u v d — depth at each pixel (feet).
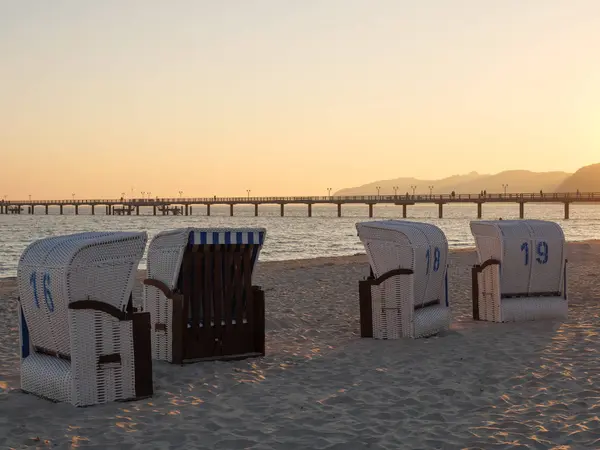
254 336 26.76
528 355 25.73
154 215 630.33
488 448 16.05
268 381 22.88
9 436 17.19
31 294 20.94
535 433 17.03
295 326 34.83
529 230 34.40
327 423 18.20
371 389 21.61
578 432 16.92
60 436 17.19
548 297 34.65
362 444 16.46
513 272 34.04
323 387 22.04
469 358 25.53
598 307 39.04
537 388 21.26
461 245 163.73
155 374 23.67
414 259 29.37
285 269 73.72
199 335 25.66
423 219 417.49
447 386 21.75
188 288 25.45
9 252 160.15
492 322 33.96
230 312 26.22
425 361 25.26
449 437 16.88
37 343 21.63
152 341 26.13
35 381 20.97
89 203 631.15
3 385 22.68
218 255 25.77
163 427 17.88
